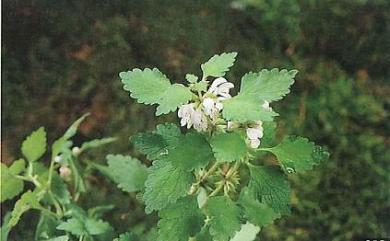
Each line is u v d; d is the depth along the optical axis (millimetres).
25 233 758
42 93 794
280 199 321
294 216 797
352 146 820
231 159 308
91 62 801
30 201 401
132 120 796
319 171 806
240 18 822
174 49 812
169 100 315
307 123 818
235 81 815
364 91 835
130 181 411
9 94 786
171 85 324
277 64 824
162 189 317
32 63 794
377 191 818
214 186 341
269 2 823
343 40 835
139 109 797
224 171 342
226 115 306
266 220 345
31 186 759
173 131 327
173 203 325
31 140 425
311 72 830
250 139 324
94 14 806
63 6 802
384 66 842
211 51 815
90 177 763
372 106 830
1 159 777
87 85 798
